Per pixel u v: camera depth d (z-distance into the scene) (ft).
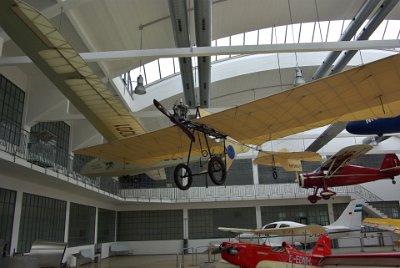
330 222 73.67
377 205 73.87
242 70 57.93
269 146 77.77
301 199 75.25
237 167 78.74
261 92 66.59
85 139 52.65
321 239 34.88
